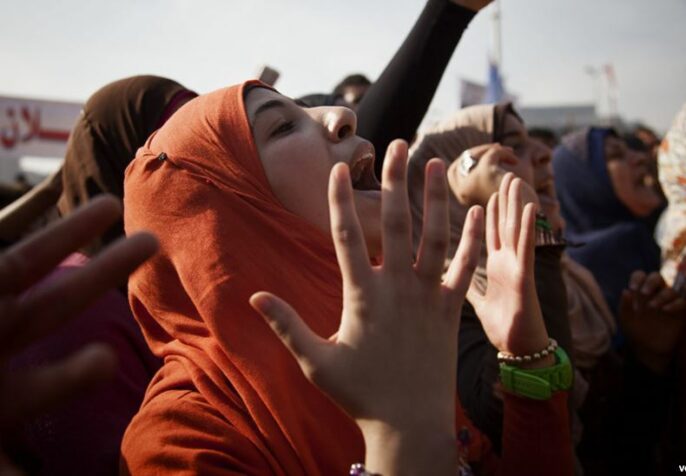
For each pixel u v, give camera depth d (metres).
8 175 7.07
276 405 0.97
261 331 1.03
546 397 1.12
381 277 0.80
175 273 1.13
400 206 0.80
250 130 1.15
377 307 0.79
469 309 1.57
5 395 0.51
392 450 0.77
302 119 1.18
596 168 3.30
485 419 1.35
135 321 1.46
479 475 1.32
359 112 1.82
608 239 3.13
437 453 0.77
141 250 0.60
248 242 1.08
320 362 0.78
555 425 1.13
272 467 0.95
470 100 5.23
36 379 0.52
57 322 0.56
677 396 1.85
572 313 2.14
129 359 1.37
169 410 1.00
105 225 0.61
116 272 0.59
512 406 1.15
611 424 2.01
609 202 3.27
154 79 1.83
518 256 1.10
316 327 1.07
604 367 2.12
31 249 0.58
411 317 0.80
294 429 0.97
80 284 0.57
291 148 1.13
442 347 0.81
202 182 1.12
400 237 0.80
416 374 0.79
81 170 1.78
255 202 1.11
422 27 1.75
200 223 1.09
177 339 1.13
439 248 0.80
